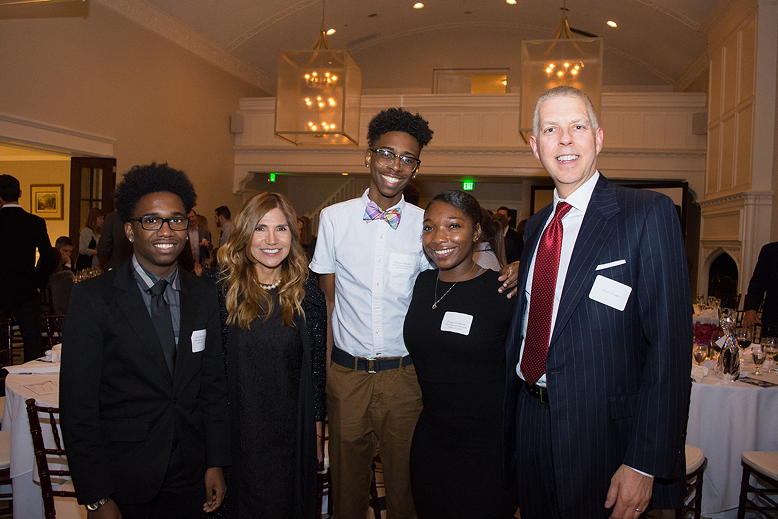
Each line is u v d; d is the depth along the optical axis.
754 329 4.37
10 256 4.29
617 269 1.38
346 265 2.08
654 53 9.60
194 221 6.50
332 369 2.11
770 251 4.24
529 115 4.34
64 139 6.30
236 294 1.78
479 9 10.24
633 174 8.52
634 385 1.43
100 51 6.79
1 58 5.55
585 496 1.43
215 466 1.68
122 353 1.52
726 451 2.75
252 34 9.14
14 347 6.31
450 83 11.17
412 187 2.67
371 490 2.39
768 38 5.75
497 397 1.80
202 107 8.90
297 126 5.12
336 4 9.18
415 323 1.89
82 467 1.47
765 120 5.77
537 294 1.55
